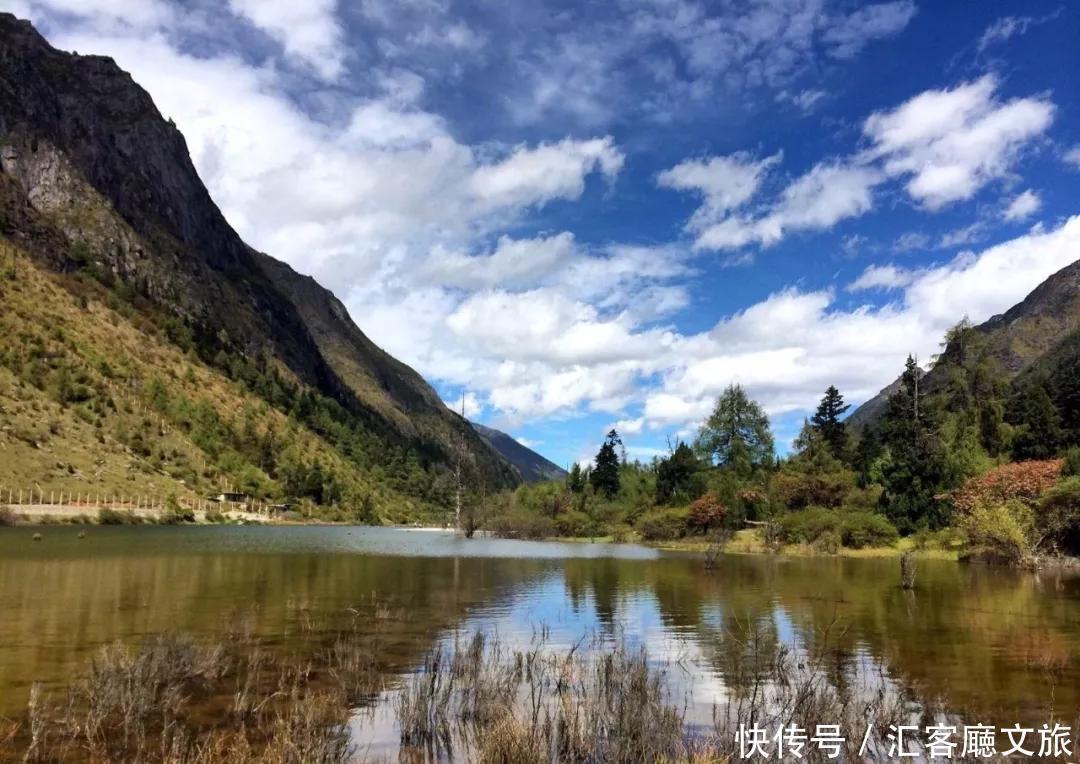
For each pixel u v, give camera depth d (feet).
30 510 279.90
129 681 42.93
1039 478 164.86
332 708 43.37
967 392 307.17
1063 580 120.06
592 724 37.99
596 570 138.62
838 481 239.71
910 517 209.56
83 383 481.46
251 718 41.47
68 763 33.86
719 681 52.37
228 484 477.36
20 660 53.52
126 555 151.12
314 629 69.05
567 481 366.84
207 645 58.44
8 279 587.68
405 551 196.44
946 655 61.00
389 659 57.41
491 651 58.65
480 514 317.42
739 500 251.60
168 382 606.14
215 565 133.08
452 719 42.34
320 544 227.40
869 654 61.41
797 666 56.95
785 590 105.70
